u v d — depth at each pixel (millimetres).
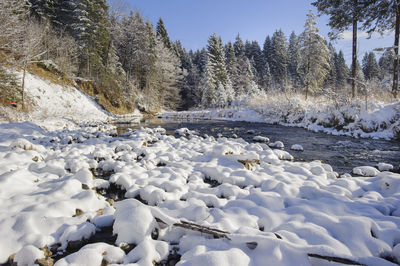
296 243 2410
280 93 23000
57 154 6805
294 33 56938
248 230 2652
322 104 16344
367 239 2504
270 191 4215
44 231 2793
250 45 63250
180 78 49594
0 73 13773
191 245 2596
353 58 14930
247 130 15875
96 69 28359
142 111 35438
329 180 5000
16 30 14227
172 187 4469
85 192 3723
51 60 22422
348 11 14523
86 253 2295
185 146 8781
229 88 38781
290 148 9500
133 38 37219
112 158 7055
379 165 6309
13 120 12648
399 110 11109
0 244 2463
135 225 2746
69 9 29953
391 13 13148
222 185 4422
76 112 20062
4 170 4719
